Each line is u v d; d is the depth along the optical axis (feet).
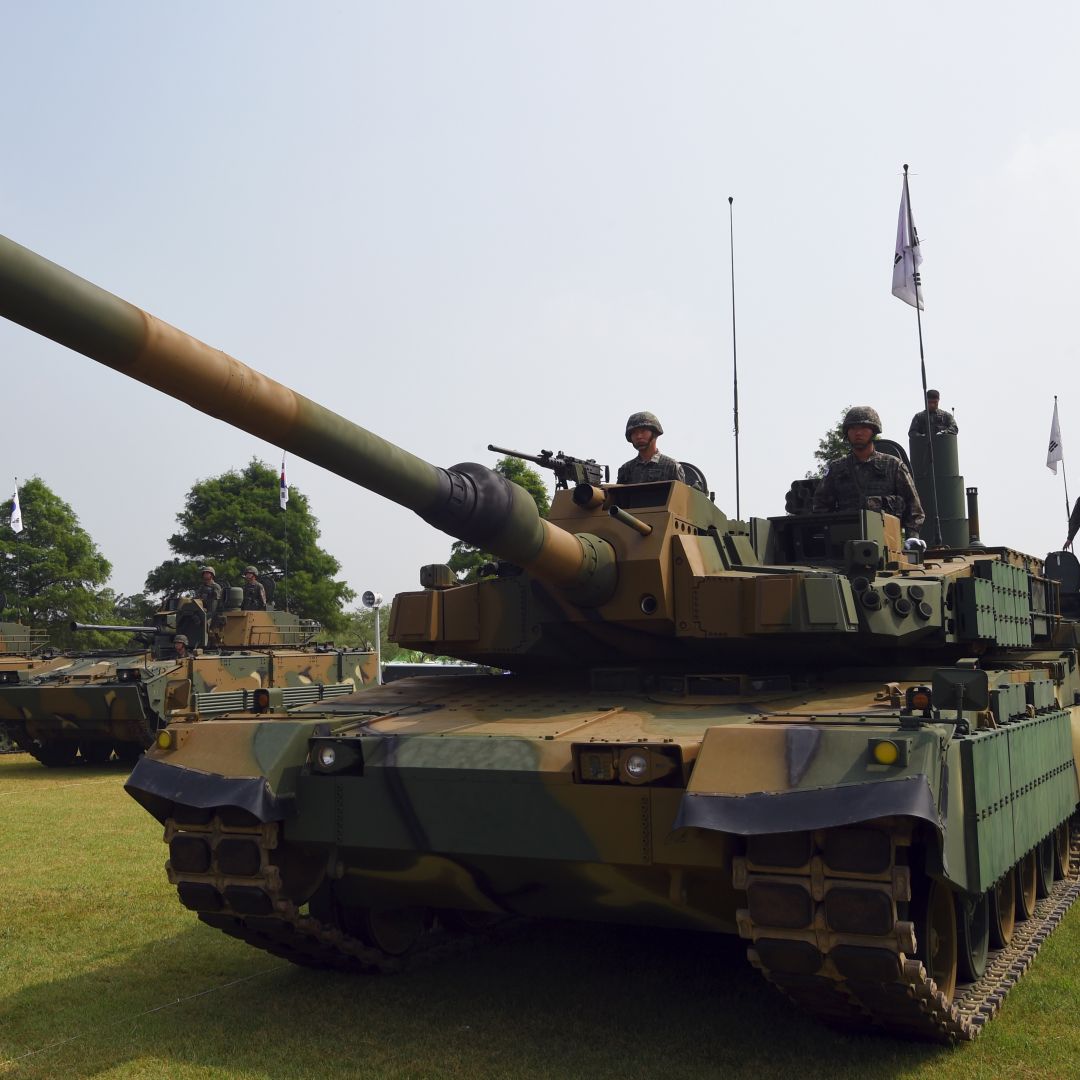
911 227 59.52
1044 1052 25.70
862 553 32.12
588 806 25.36
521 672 38.55
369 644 221.66
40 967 33.68
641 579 31.96
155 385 18.75
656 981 31.63
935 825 21.91
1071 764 38.75
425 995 30.60
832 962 23.09
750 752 24.12
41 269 16.19
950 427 55.47
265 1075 25.05
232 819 28.63
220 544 189.67
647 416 42.47
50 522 178.50
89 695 82.07
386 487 22.72
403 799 27.25
